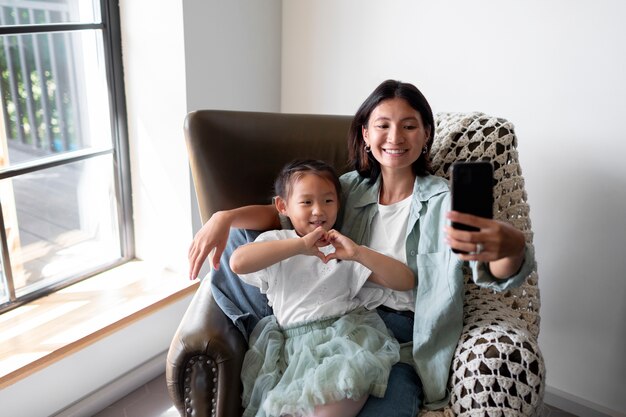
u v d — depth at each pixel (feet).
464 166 3.59
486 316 4.44
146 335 6.68
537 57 5.69
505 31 5.80
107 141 6.82
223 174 5.21
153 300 6.43
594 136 5.57
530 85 5.79
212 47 6.52
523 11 5.65
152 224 7.09
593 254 5.85
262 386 4.28
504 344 4.02
